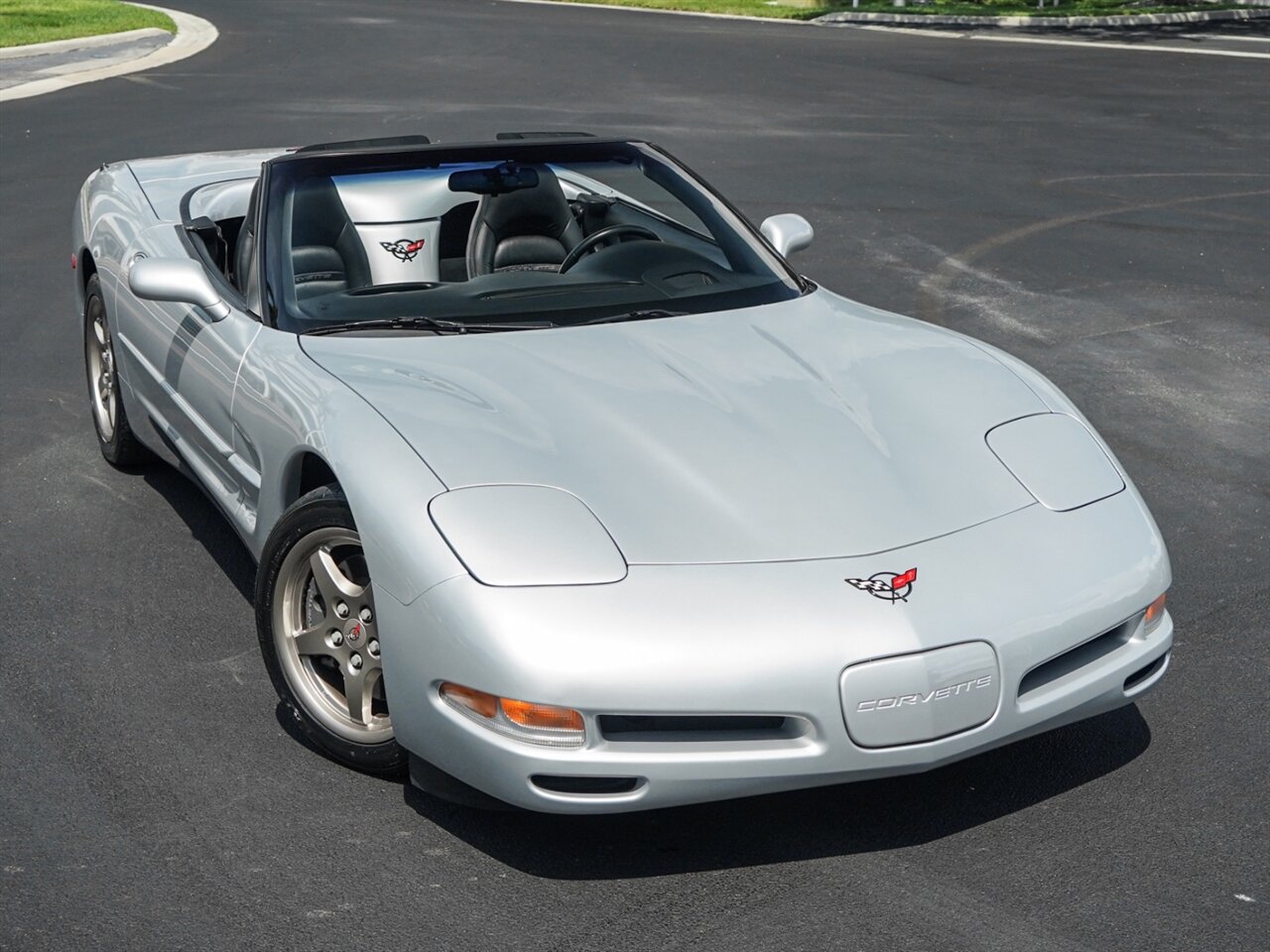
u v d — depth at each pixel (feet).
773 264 14.43
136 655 12.85
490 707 9.14
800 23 82.99
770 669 9.01
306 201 13.69
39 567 14.74
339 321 12.66
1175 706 12.00
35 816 10.29
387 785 10.80
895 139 43.09
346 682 10.80
